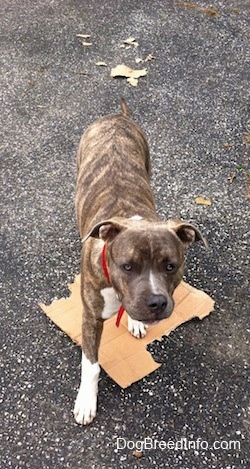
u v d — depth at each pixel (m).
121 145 1.23
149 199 1.17
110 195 1.12
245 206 1.52
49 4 2.31
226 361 1.20
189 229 0.99
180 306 1.28
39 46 2.09
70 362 1.19
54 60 2.02
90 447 1.06
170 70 1.99
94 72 1.97
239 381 1.17
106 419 1.10
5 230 1.46
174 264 0.96
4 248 1.41
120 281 0.96
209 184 1.58
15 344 1.23
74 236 1.44
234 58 2.05
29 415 1.11
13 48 2.08
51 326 1.26
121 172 1.17
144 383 1.16
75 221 1.47
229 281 1.35
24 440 1.07
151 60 2.03
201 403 1.13
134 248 0.93
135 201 1.11
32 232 1.45
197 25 2.20
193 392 1.15
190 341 1.24
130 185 1.14
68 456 1.05
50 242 1.42
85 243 1.07
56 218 1.48
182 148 1.69
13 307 1.29
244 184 1.59
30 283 1.34
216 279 1.35
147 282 0.93
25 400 1.13
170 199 1.54
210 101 1.86
